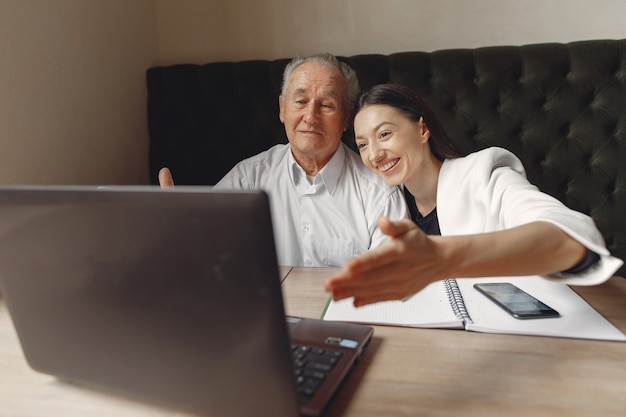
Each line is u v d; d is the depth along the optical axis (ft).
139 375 1.57
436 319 2.23
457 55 5.94
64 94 5.12
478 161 3.59
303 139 4.45
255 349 1.34
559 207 2.33
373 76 6.02
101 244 1.44
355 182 4.70
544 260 1.96
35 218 1.52
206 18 6.95
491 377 1.76
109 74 5.93
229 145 6.47
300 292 2.80
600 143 5.65
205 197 1.25
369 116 3.99
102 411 1.65
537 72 5.72
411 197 4.73
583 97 5.66
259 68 6.31
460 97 5.93
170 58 7.13
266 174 5.00
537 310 2.28
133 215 1.36
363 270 1.54
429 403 1.61
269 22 6.79
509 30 6.24
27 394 1.78
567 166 5.77
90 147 5.58
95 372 1.67
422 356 1.94
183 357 1.46
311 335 2.00
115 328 1.54
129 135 6.42
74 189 1.42
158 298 1.42
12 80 4.42
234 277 1.29
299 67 4.55
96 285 1.51
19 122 4.51
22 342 1.79
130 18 6.40
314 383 1.61
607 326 2.13
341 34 6.64
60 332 1.68
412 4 6.40
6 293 1.72
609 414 1.52
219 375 1.43
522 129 5.87
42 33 4.80
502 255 1.86
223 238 1.27
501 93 5.85
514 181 3.14
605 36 6.05
